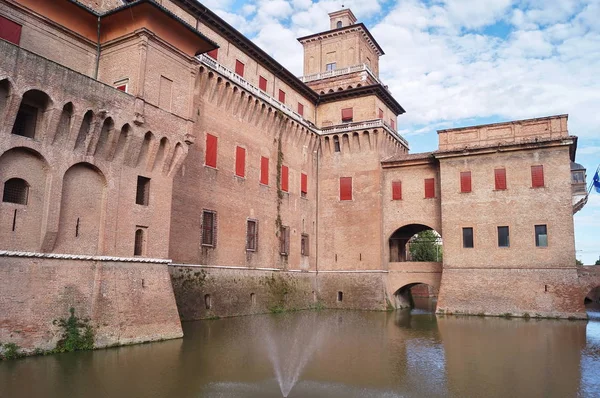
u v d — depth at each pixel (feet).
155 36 88.28
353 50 198.80
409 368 70.64
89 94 75.31
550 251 137.90
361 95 178.50
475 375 66.13
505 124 149.38
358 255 169.17
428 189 164.86
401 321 131.75
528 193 143.13
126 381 58.44
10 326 64.44
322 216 177.78
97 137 76.84
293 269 161.38
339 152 178.09
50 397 50.88
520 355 80.23
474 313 142.31
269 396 55.31
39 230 69.87
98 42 93.61
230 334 98.43
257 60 152.05
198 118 122.72
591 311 171.83
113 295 77.71
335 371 68.49
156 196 88.38
